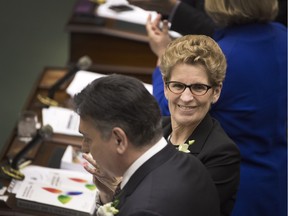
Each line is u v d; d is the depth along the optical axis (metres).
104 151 4.61
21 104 15.26
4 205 7.34
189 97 5.66
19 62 16.92
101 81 4.62
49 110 9.84
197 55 5.60
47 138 8.34
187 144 5.79
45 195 7.41
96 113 4.47
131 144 4.54
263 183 7.50
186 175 4.66
